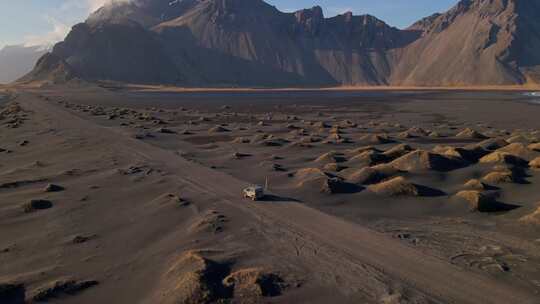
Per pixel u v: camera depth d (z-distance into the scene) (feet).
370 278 83.97
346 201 138.00
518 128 346.95
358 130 336.90
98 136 289.94
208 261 88.74
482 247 98.94
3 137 297.53
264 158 212.23
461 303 74.38
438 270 87.20
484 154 206.08
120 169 186.09
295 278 84.07
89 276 88.07
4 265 94.63
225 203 135.85
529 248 98.27
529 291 78.48
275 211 127.44
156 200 139.13
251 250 98.17
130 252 100.42
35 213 129.39
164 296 78.07
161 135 299.79
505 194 143.84
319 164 197.16
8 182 164.76
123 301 78.18
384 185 147.84
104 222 121.19
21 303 77.92
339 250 97.81
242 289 79.56
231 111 539.29
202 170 185.78
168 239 107.65
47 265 94.07
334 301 75.77
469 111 516.73
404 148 208.74
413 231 110.52
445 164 177.37
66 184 163.84
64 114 444.14
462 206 130.62
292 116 464.24
